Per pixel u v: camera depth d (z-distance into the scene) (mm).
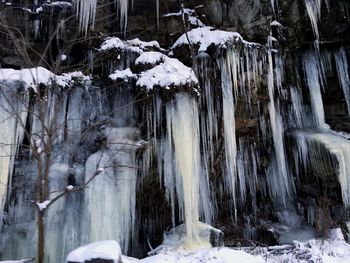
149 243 11383
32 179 10016
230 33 11164
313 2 12789
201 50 10930
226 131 11039
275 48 12430
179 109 10172
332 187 12211
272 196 13484
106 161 10031
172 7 12016
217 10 11969
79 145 10578
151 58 10758
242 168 12633
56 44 11641
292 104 13422
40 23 11625
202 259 8539
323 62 13711
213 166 11773
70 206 9922
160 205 11547
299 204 13328
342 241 10688
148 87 10188
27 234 9672
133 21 11922
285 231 12539
